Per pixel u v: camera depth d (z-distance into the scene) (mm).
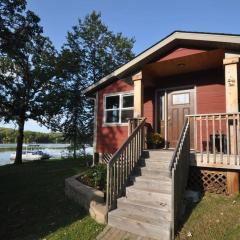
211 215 5781
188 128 7637
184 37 8164
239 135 6910
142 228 5480
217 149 8672
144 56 9016
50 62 21344
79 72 25219
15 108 20359
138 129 8070
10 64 19969
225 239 4895
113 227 5887
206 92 9859
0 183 11945
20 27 16062
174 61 8977
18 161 20844
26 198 8969
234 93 7332
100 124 13250
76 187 7895
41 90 21234
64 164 17562
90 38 27438
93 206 6594
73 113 24484
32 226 6605
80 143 26141
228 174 7066
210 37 7711
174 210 5387
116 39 28375
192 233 5230
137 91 9430
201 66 9500
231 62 7535
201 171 7574
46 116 21734
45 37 19031
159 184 6566
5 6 15227
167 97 10719
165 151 8070
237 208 5977
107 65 27203
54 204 8023
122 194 6762
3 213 7734
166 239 5164
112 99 13055
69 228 6129
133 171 7426
